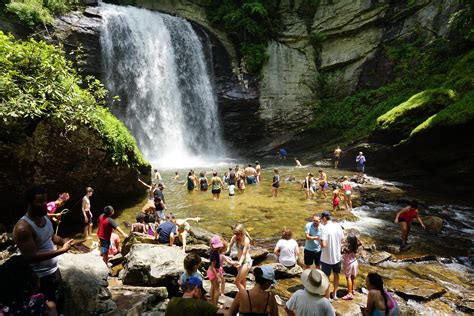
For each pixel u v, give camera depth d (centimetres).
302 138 3272
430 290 757
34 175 1048
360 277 842
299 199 1611
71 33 2231
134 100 2591
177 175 2056
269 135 3347
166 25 2883
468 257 971
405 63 2900
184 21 3041
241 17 3155
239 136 3300
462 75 2209
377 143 2323
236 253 811
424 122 1916
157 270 651
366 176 2125
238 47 3281
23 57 1069
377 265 919
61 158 1112
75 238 1061
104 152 1253
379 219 1316
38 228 381
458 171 1809
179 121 2906
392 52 3009
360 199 1605
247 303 388
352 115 3036
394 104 2656
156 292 600
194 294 459
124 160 1362
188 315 342
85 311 500
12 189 1011
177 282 654
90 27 2320
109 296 545
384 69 3045
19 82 1061
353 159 2419
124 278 671
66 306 494
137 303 545
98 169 1247
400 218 1077
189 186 1780
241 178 1814
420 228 1213
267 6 3334
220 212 1380
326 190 1814
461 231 1201
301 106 3341
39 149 1043
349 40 3291
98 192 1293
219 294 638
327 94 3353
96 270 578
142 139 2644
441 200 1645
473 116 1683
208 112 3123
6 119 941
